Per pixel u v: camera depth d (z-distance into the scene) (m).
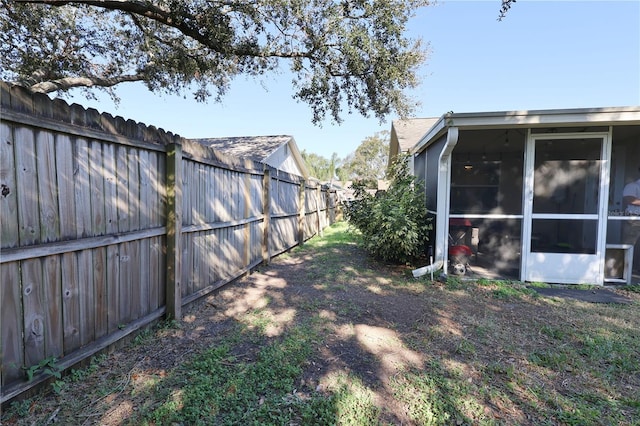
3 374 1.68
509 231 5.51
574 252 4.97
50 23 7.04
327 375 2.31
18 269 1.75
